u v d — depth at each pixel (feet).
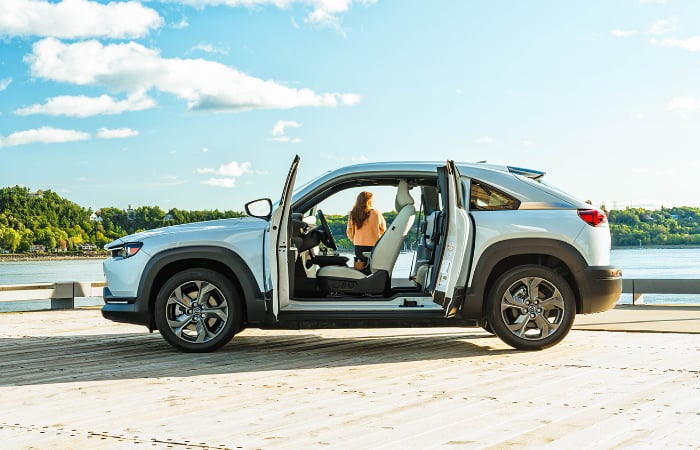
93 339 27.68
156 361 22.18
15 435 13.83
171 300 23.35
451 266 21.91
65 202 568.00
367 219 26.20
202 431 13.97
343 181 23.44
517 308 23.13
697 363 21.04
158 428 14.23
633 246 315.99
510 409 15.51
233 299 23.30
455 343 25.91
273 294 22.36
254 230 23.25
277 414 15.29
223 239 23.15
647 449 12.50
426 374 19.71
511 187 23.36
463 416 14.94
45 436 13.74
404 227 23.62
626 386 17.80
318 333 29.35
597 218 23.16
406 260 24.25
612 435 13.39
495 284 22.98
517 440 13.14
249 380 19.06
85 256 563.07
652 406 15.66
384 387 17.98
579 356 22.38
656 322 32.27
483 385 18.08
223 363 21.77
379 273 23.54
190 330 24.39
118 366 21.35
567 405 15.83
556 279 22.89
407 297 22.86
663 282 42.86
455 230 21.93
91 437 13.65
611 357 22.16
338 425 14.32
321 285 23.58
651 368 20.25
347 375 19.67
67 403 16.52
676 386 17.75
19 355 23.67
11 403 16.56
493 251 22.80
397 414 15.17
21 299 41.39
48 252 567.18
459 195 22.08
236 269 22.99
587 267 22.86
